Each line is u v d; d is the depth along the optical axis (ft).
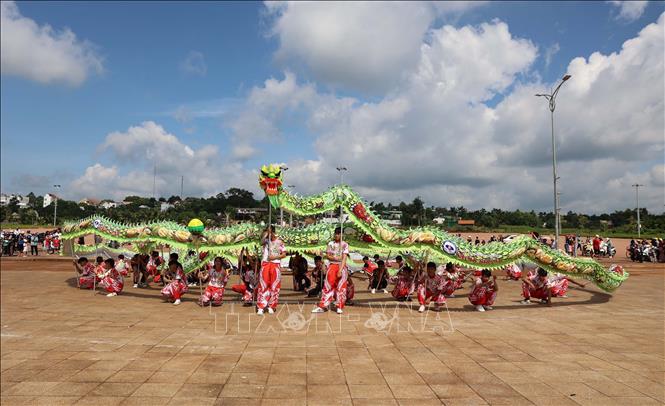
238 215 229.86
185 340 22.68
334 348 21.24
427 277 32.63
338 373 17.51
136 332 24.49
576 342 22.80
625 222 305.53
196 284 47.03
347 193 35.60
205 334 24.04
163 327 25.82
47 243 106.22
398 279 38.52
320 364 18.63
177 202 332.80
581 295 42.42
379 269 44.27
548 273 37.58
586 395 15.34
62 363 18.74
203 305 33.91
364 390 15.71
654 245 94.12
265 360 19.17
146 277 46.50
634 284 51.72
